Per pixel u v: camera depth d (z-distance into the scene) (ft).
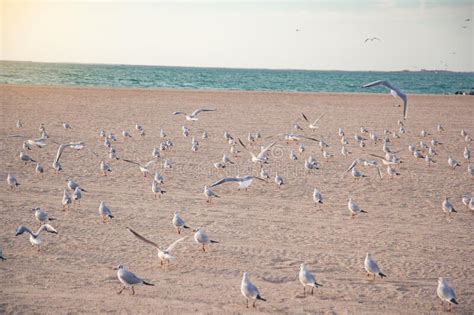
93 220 75.61
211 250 65.05
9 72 570.05
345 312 49.57
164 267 59.47
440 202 90.79
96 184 96.43
